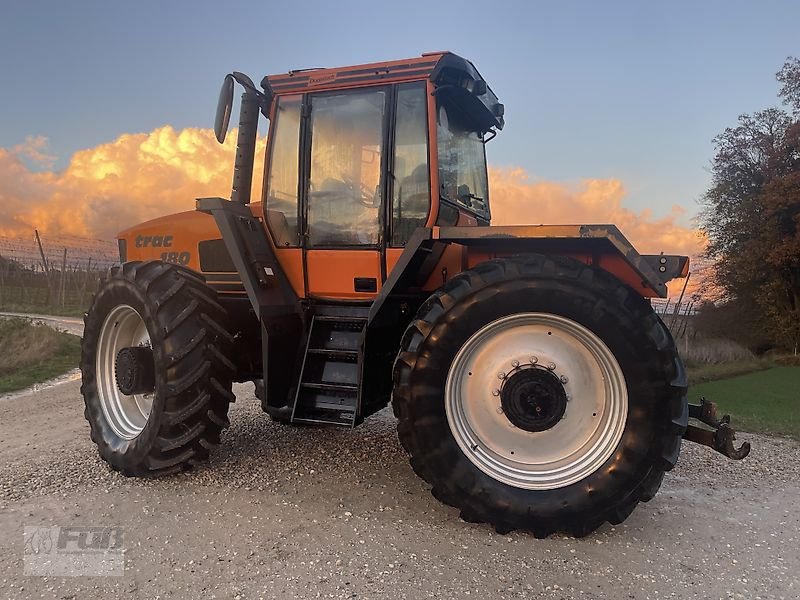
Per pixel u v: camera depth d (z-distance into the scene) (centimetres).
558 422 305
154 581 241
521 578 245
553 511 285
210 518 307
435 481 298
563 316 294
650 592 235
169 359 360
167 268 388
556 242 309
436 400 300
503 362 310
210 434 377
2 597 228
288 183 390
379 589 234
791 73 2559
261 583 238
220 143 384
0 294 2842
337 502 331
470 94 367
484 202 456
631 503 288
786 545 283
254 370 431
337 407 342
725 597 231
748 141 2556
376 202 371
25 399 736
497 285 297
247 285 368
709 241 2662
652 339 283
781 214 2405
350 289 379
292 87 387
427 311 307
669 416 282
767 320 2445
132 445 374
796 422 616
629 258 285
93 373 415
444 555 265
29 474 384
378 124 370
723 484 385
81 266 2973
